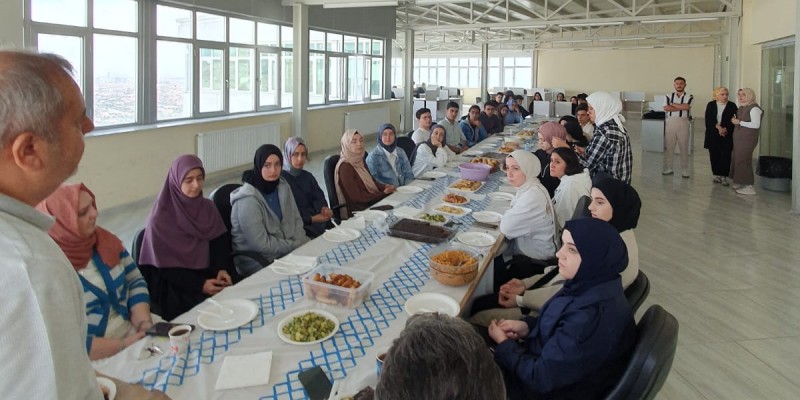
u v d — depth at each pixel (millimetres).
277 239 2967
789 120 6914
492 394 832
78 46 5508
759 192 6699
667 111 7754
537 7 12930
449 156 5359
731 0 8961
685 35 15305
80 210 1866
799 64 5414
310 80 10023
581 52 20219
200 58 7293
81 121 755
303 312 1752
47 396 662
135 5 6168
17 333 639
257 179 3049
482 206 3395
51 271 672
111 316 1962
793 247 4523
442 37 19812
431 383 806
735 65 8820
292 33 9148
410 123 12750
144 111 6402
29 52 714
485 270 2301
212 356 1505
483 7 13102
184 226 2539
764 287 3676
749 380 2539
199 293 2555
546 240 2818
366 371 1438
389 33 12539
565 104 12289
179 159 2547
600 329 1496
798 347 2848
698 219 5457
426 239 2564
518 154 2840
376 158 4457
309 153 9680
